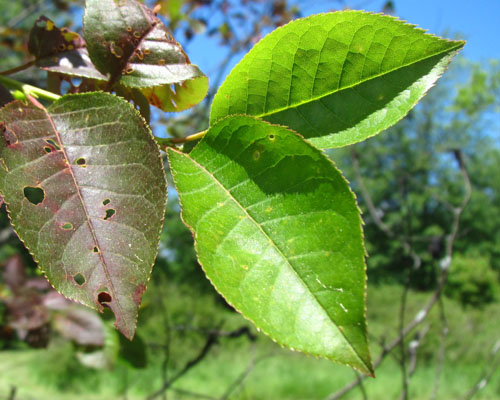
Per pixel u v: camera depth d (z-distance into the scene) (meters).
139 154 0.12
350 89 0.15
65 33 0.18
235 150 0.13
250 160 0.13
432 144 6.93
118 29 0.15
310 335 0.11
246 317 0.11
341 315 0.11
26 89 0.15
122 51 0.15
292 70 0.15
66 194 0.12
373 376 0.10
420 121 6.91
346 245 0.12
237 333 0.59
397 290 4.38
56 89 0.18
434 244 0.69
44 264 0.11
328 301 0.11
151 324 1.88
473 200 6.88
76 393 2.45
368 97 0.15
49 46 0.17
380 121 0.15
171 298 2.19
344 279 0.11
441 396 2.19
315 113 0.15
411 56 0.15
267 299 0.11
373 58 0.15
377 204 6.27
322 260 0.12
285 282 0.12
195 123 0.76
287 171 0.13
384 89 0.15
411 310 3.81
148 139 0.12
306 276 0.11
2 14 2.29
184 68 0.15
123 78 0.15
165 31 0.16
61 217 0.12
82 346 0.44
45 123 0.12
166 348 0.62
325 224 0.12
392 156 6.82
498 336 2.63
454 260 5.05
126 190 0.12
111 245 0.12
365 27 0.15
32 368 2.52
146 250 0.12
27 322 0.46
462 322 2.85
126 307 0.11
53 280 0.11
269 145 0.13
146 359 0.46
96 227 0.12
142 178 0.12
